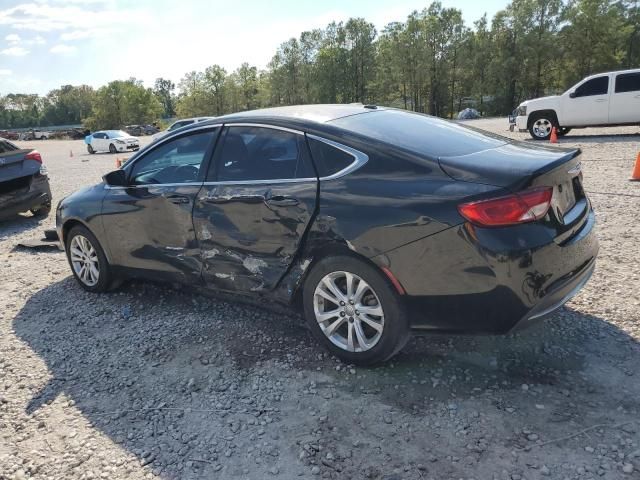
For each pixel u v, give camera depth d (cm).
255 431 276
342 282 329
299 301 356
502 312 276
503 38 6519
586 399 280
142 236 428
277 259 345
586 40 5975
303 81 8031
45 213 934
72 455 268
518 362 321
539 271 273
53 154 3234
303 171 334
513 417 270
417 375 316
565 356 323
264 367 339
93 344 392
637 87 1488
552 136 1561
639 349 324
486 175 279
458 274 279
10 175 830
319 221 317
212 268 385
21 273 583
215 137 386
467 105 7400
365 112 377
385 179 302
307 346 362
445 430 264
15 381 346
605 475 226
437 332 299
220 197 368
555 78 6556
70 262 507
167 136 420
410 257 288
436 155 302
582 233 312
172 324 415
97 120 10100
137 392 322
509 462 239
